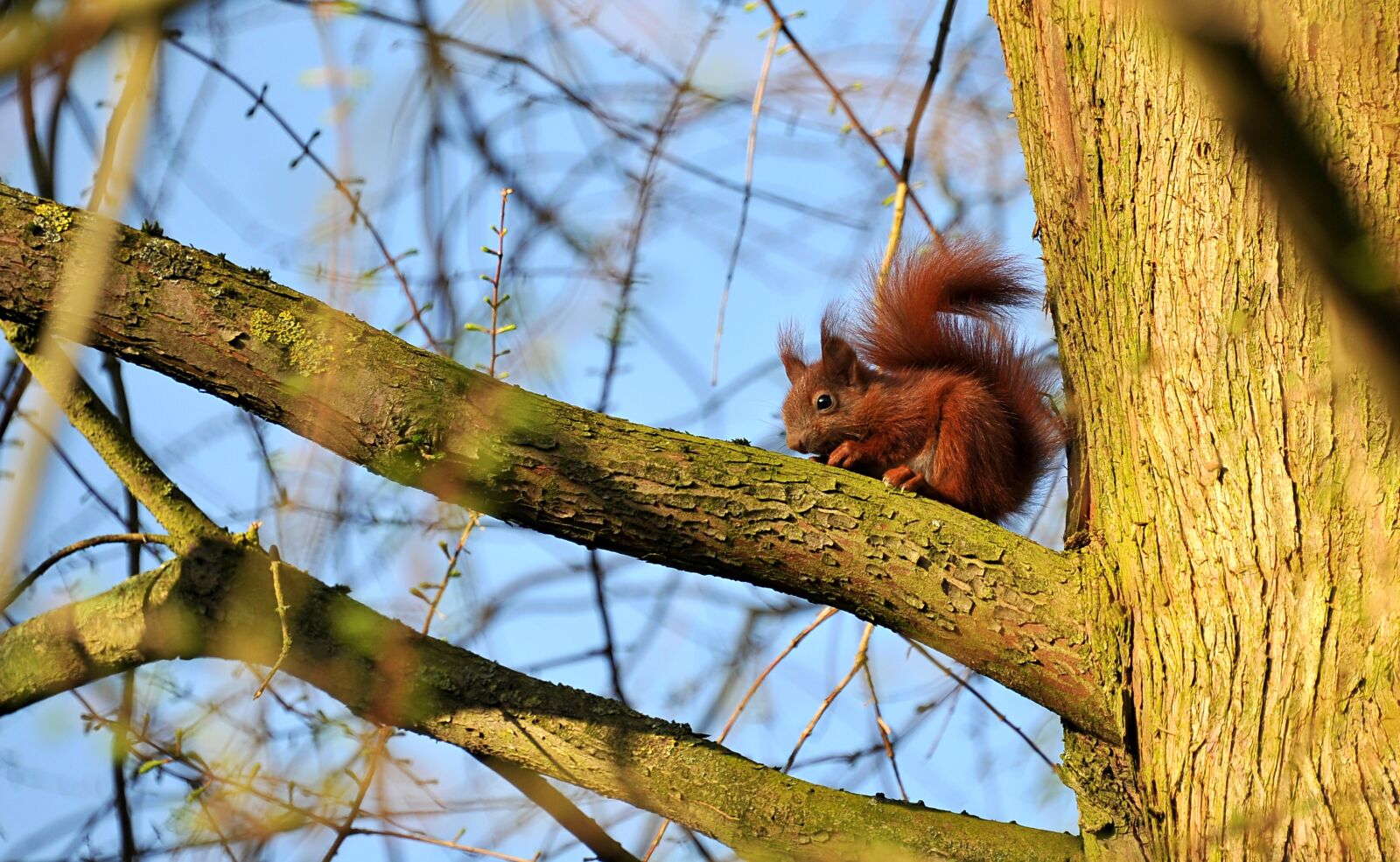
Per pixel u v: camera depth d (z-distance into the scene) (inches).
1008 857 253.6
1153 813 225.5
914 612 246.4
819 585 249.3
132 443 318.0
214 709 274.1
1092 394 249.8
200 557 300.8
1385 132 206.8
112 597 304.3
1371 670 203.2
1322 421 213.3
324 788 267.7
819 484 251.6
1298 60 214.4
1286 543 214.2
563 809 301.0
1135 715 232.5
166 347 249.3
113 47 128.0
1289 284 217.8
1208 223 226.7
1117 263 241.9
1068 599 242.8
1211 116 226.8
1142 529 233.8
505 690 285.3
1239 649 216.2
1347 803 199.3
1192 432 226.5
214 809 260.4
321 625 287.4
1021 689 245.4
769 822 264.1
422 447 245.0
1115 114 241.9
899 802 267.3
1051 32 254.8
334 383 246.8
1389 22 210.5
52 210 254.2
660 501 246.7
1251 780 209.6
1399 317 111.6
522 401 251.4
